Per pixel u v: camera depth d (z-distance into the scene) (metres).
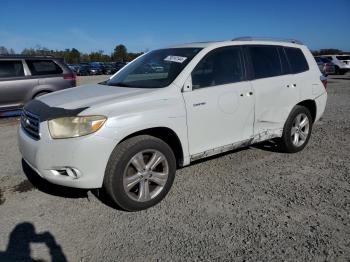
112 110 3.53
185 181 4.55
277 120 5.20
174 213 3.70
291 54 5.54
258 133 4.95
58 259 2.96
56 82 9.70
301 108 5.54
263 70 5.03
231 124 4.53
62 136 3.43
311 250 3.00
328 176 4.68
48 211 3.81
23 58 9.38
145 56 5.20
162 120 3.80
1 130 7.90
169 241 3.18
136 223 3.51
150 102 3.77
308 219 3.52
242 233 3.28
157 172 3.87
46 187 4.45
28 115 3.92
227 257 2.93
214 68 4.45
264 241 3.15
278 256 2.93
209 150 4.36
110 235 3.30
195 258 2.93
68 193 4.25
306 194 4.11
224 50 4.64
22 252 3.07
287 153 5.66
